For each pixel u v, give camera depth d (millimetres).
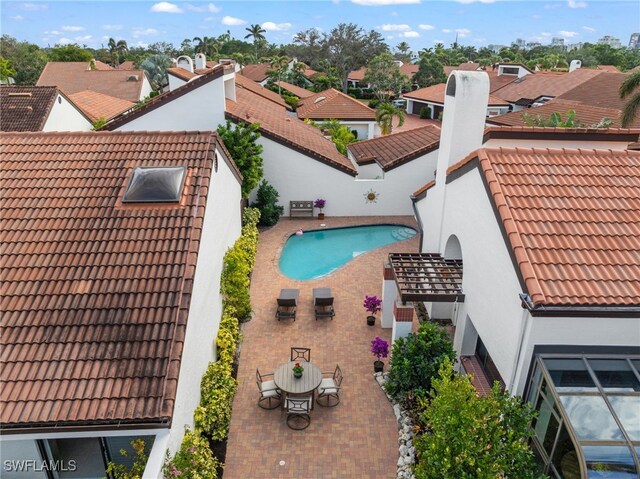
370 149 35031
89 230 12547
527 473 9008
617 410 9344
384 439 13453
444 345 14242
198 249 12211
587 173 13523
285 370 14711
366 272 23562
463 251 15383
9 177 14297
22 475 10453
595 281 10523
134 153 15500
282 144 29156
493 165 13555
